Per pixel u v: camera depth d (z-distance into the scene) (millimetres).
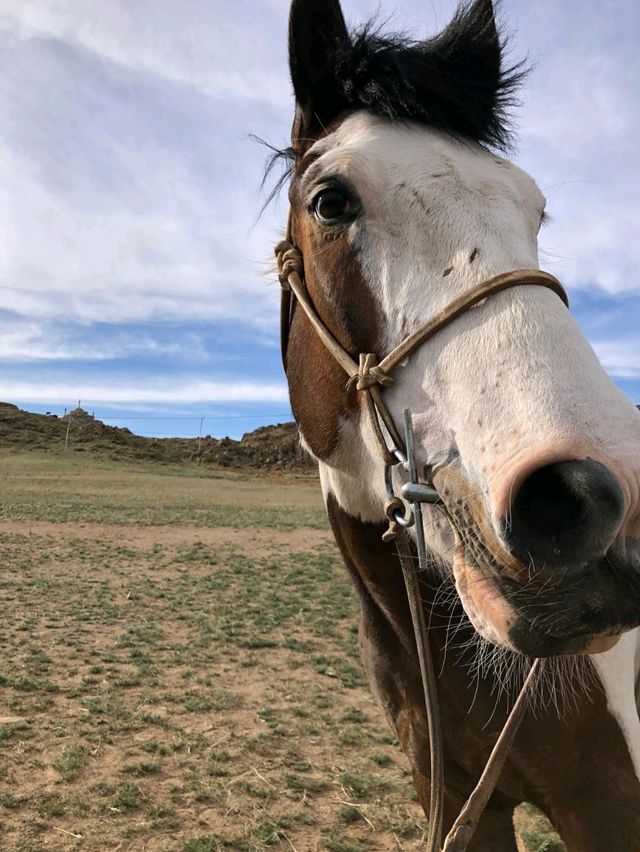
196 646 2852
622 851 671
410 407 579
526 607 476
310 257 703
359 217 638
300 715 2119
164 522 8211
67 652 2684
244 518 9242
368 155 646
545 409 479
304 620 3402
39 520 7758
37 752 1771
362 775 1699
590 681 677
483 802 629
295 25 747
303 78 760
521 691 645
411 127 686
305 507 12297
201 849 1331
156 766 1702
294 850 1372
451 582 688
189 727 1985
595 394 488
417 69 692
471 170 644
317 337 713
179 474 24516
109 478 18062
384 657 825
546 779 704
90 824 1437
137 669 2506
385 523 729
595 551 445
